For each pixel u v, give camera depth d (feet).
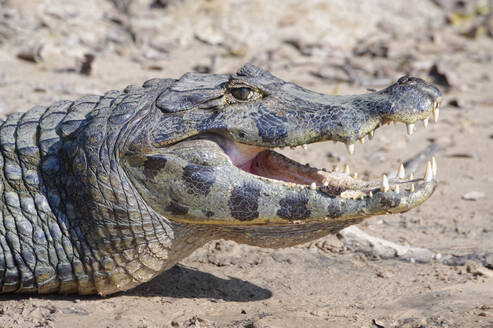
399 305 50.57
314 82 115.03
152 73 110.93
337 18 145.38
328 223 48.83
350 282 55.67
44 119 51.31
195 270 56.85
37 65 108.68
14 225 48.42
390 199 45.27
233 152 49.01
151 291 52.13
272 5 143.02
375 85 115.85
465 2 175.22
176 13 136.98
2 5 123.75
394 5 160.35
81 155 47.39
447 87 122.01
